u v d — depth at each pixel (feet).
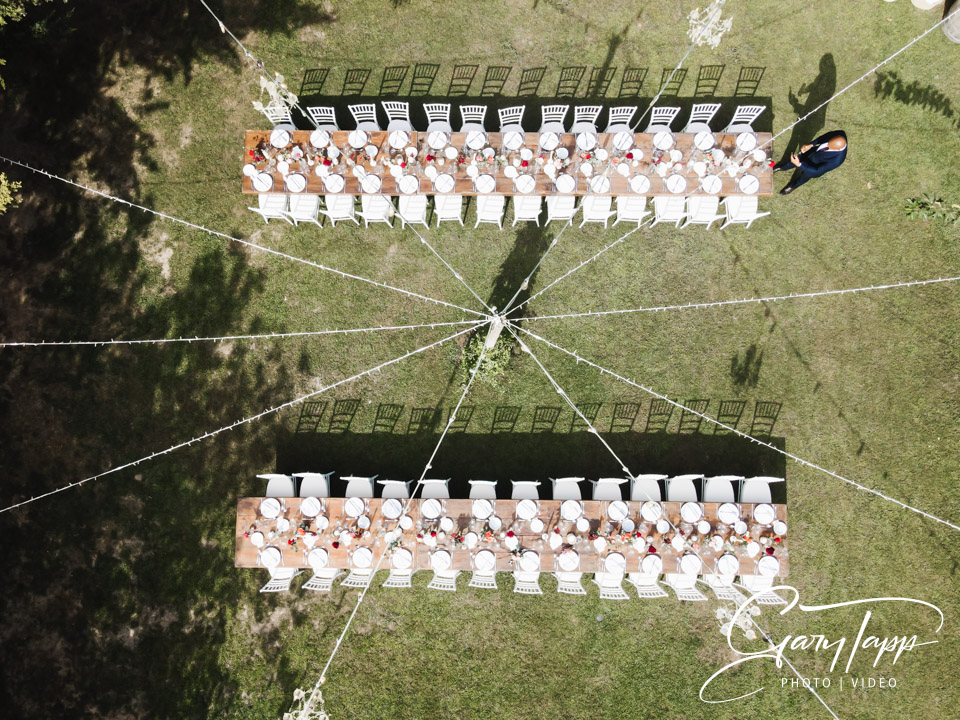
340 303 29.71
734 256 29.32
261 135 26.71
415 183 26.27
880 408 28.84
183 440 29.32
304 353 29.53
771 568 25.20
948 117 29.32
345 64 30.14
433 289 29.63
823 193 29.35
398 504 26.03
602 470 28.78
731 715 27.99
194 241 29.86
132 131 30.14
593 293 29.45
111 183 29.99
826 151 25.82
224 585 28.73
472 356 28.32
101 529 28.99
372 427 29.25
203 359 29.50
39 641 28.66
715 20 29.73
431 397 29.25
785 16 29.66
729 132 26.81
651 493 26.86
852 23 29.55
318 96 30.17
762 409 28.94
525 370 29.09
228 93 30.17
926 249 29.14
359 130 26.61
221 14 30.27
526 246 29.63
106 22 30.25
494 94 29.96
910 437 28.73
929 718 27.73
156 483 29.14
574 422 28.94
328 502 26.27
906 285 28.99
